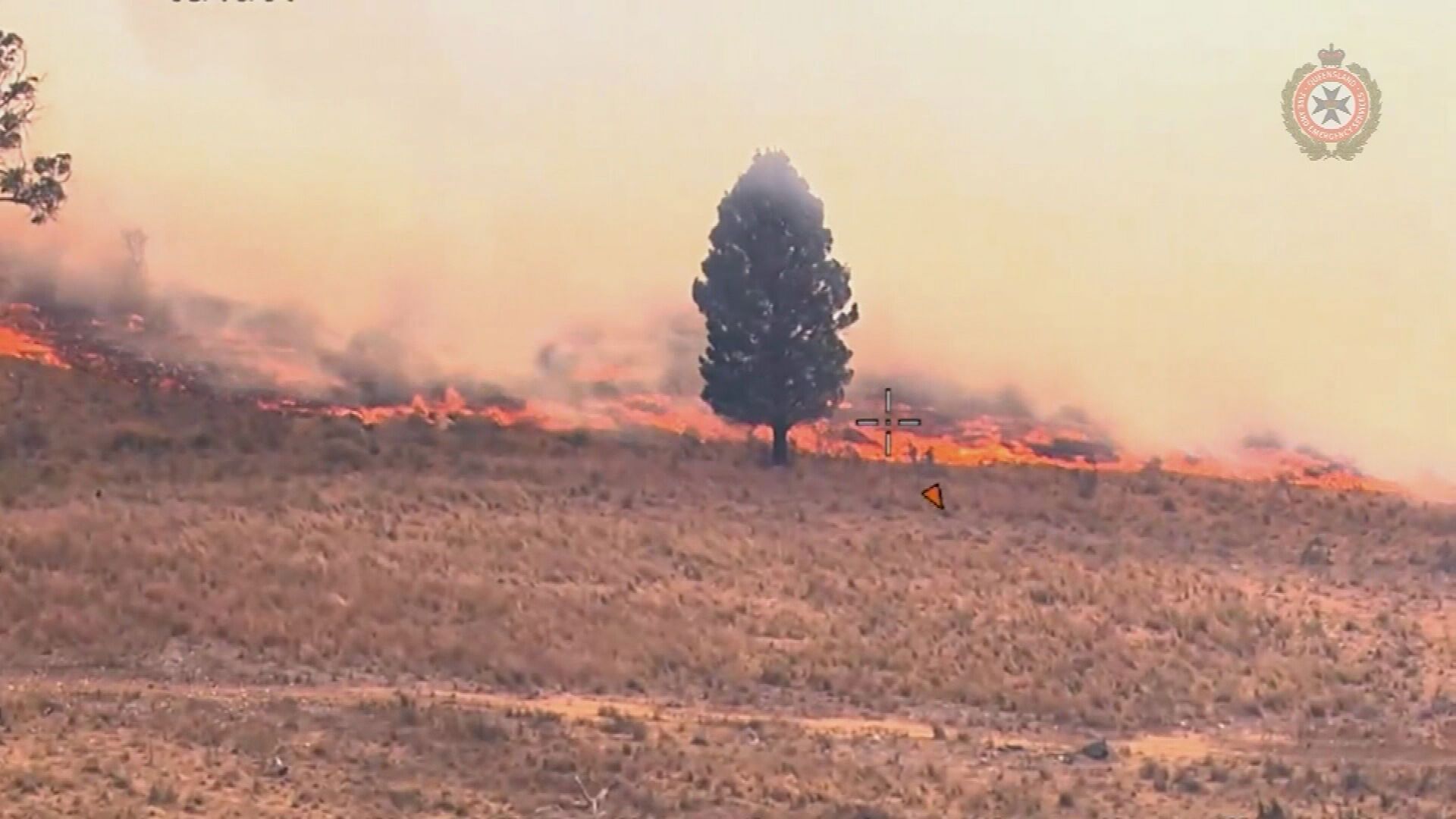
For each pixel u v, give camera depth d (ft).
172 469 550.36
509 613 442.91
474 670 403.34
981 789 337.93
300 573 452.76
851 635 455.22
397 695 371.35
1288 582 535.19
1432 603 521.65
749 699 405.18
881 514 574.97
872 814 310.65
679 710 389.80
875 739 374.63
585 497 563.89
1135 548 561.02
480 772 322.55
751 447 618.03
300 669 394.93
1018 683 427.33
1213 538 574.15
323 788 307.17
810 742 366.02
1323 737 402.93
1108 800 336.29
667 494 571.69
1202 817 326.24
